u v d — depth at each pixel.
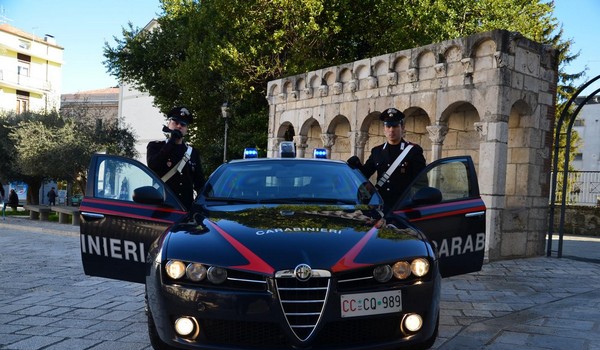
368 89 11.72
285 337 2.86
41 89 51.38
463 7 20.36
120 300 5.85
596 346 4.05
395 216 3.85
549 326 4.67
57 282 7.01
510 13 21.23
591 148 42.19
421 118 12.40
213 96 22.47
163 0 25.67
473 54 9.23
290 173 4.57
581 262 9.16
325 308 2.85
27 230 16.52
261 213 3.68
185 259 3.03
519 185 9.78
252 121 21.64
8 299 5.89
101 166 4.16
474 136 11.27
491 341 4.20
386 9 20.38
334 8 20.17
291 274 2.85
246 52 20.06
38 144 21.62
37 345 4.08
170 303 2.99
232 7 19.61
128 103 45.28
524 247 9.68
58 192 44.94
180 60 25.19
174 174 5.11
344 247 3.06
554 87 10.04
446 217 4.09
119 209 4.01
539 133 9.81
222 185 4.43
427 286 3.08
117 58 26.45
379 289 2.96
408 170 5.34
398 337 3.02
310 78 13.68
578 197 17.91
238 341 2.92
